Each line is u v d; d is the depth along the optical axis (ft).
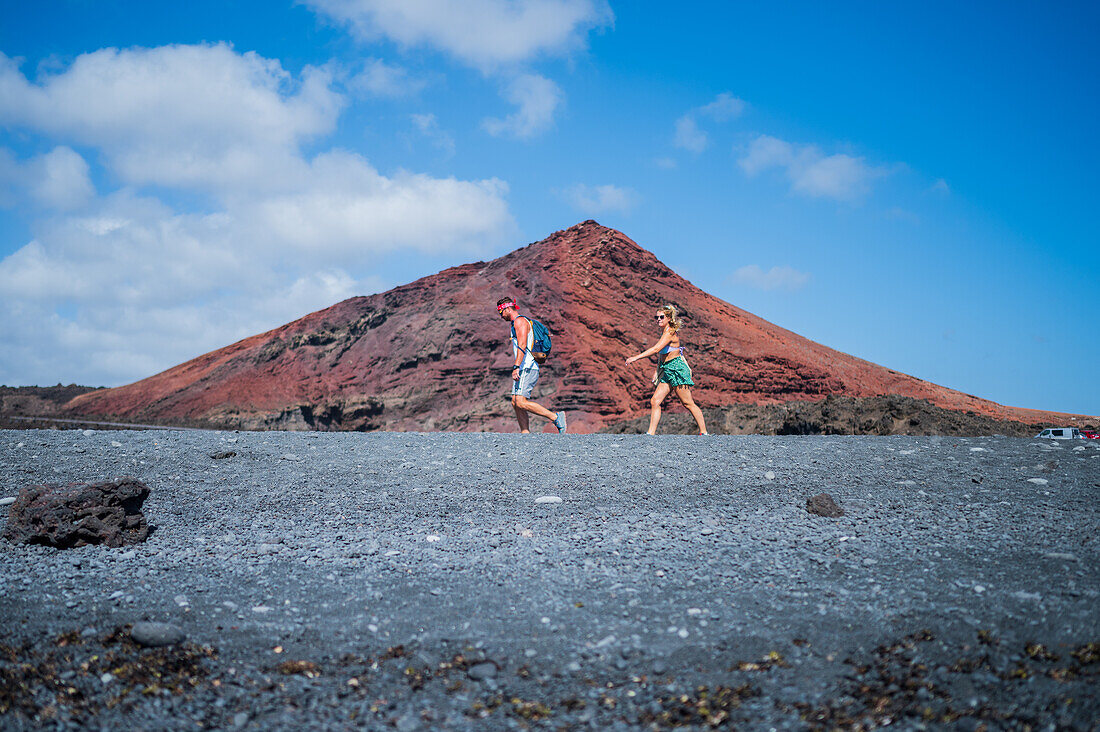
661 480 22.72
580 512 19.81
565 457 25.77
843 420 81.41
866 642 11.28
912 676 10.17
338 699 10.21
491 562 15.94
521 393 35.14
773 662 10.81
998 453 26.20
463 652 11.48
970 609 12.23
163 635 11.76
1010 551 15.57
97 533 17.70
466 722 9.59
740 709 9.66
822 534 17.49
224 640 12.03
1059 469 23.61
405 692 10.35
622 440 29.73
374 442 29.12
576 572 15.14
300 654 11.53
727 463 24.81
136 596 13.97
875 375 355.77
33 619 12.57
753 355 325.62
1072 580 13.50
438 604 13.48
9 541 17.65
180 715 9.80
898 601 12.80
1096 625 11.21
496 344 309.22
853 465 24.53
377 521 19.31
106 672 10.82
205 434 31.19
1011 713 9.06
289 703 10.12
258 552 16.92
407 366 313.12
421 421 281.95
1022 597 12.64
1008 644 10.84
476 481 22.68
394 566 15.78
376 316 360.69
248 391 335.26
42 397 399.24
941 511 19.43
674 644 11.53
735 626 12.12
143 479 22.74
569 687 10.39
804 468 24.13
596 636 11.93
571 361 293.02
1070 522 17.89
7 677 10.34
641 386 290.76
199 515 19.88
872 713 9.36
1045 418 291.79
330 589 14.42
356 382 321.32
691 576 14.69
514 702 10.03
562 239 389.19
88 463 24.16
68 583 14.66
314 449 27.20
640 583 14.37
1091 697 9.15
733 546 16.70
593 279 348.18
